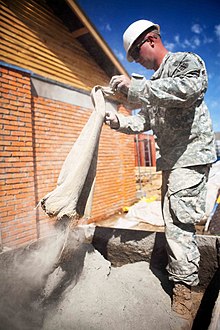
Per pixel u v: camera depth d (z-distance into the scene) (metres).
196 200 1.50
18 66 4.62
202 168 1.52
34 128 4.96
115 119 1.99
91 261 1.86
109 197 7.27
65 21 5.88
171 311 1.50
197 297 1.75
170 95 1.33
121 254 2.23
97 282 1.69
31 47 4.97
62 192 1.45
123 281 1.76
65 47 5.88
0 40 4.34
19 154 4.47
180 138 1.54
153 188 10.71
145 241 2.13
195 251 1.49
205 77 1.44
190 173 1.50
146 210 6.58
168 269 1.56
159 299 1.61
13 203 4.32
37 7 5.23
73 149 1.62
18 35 4.71
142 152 12.95
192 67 1.39
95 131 1.67
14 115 4.43
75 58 6.15
